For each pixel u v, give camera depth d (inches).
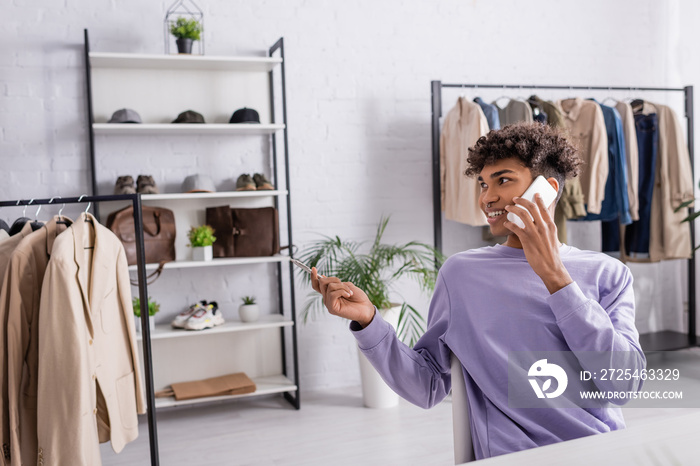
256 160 142.6
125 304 86.8
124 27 133.1
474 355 47.5
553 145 46.4
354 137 149.9
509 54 161.6
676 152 155.7
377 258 135.6
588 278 46.4
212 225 134.9
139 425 127.6
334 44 147.5
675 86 175.5
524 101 142.6
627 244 161.3
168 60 125.6
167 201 136.0
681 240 157.0
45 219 130.0
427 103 154.9
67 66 130.2
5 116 127.3
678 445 36.2
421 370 50.8
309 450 111.7
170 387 135.7
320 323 148.1
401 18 152.4
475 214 132.0
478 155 49.2
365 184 150.9
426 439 115.1
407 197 154.0
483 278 48.3
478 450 47.1
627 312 46.1
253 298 139.3
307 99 146.2
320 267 145.2
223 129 131.0
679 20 174.1
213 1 138.6
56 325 73.3
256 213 135.0
